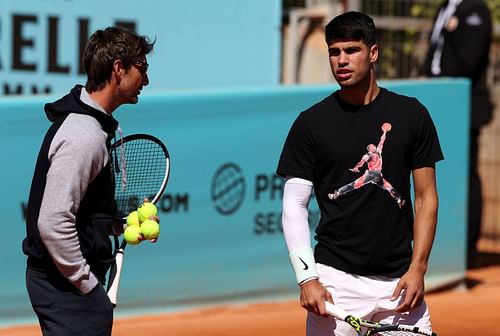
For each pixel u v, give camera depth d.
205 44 33.31
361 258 13.97
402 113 13.86
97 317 13.02
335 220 13.99
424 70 34.34
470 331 24.14
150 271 25.08
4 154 22.75
